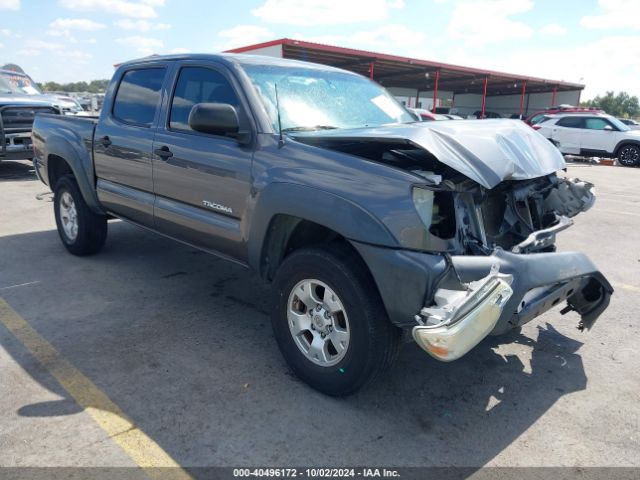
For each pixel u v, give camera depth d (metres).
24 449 2.62
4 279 5.00
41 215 7.76
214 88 3.84
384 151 3.18
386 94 4.70
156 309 4.39
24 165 13.60
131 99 4.67
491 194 3.29
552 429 2.92
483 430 2.90
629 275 5.61
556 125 19.61
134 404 3.03
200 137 3.84
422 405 3.11
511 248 3.22
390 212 2.72
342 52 22.56
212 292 4.80
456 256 2.71
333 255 2.96
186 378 3.32
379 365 2.91
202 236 3.93
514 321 2.86
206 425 2.85
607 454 2.73
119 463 2.55
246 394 3.16
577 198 3.96
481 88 41.97
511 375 3.48
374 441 2.77
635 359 3.73
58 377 3.29
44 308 4.34
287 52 22.41
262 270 3.48
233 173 3.51
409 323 2.74
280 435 2.79
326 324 3.10
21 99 11.70
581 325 3.64
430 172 2.82
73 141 5.24
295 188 3.08
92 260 5.62
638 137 17.77
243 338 3.89
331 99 4.03
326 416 2.97
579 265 3.06
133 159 4.47
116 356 3.57
